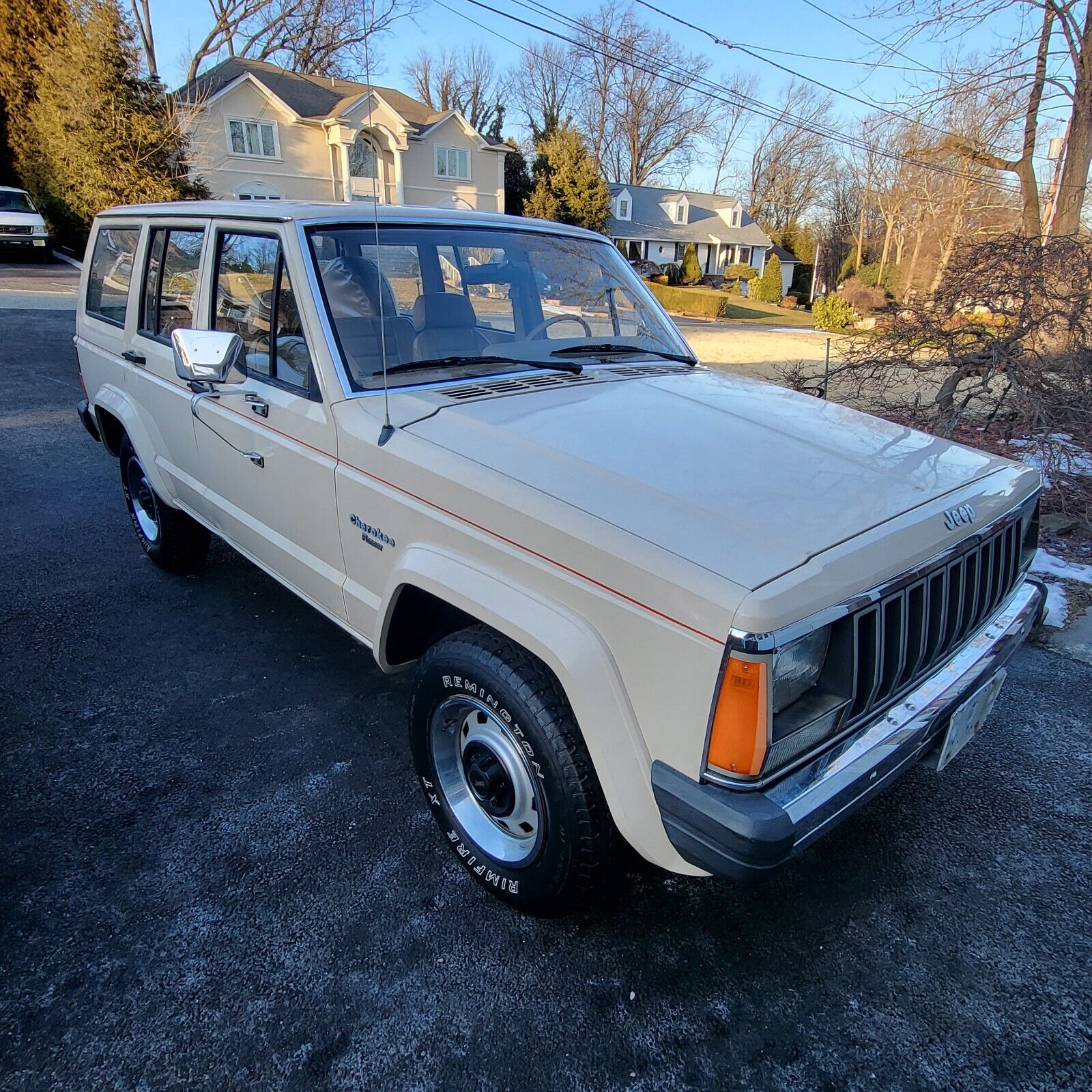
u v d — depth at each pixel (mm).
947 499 2129
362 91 32844
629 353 3342
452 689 2223
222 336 2568
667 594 1689
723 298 32688
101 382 4414
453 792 2395
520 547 1983
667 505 1882
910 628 1957
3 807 2668
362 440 2434
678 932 2279
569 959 2174
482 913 2322
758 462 2160
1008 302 6863
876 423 2723
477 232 3150
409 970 2125
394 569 2332
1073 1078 1898
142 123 22156
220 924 2244
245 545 3348
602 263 3625
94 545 4953
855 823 2762
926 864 2582
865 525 1893
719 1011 2037
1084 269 6500
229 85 29719
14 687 3377
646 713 1775
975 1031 2008
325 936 2223
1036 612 2643
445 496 2166
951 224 30266
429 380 2682
